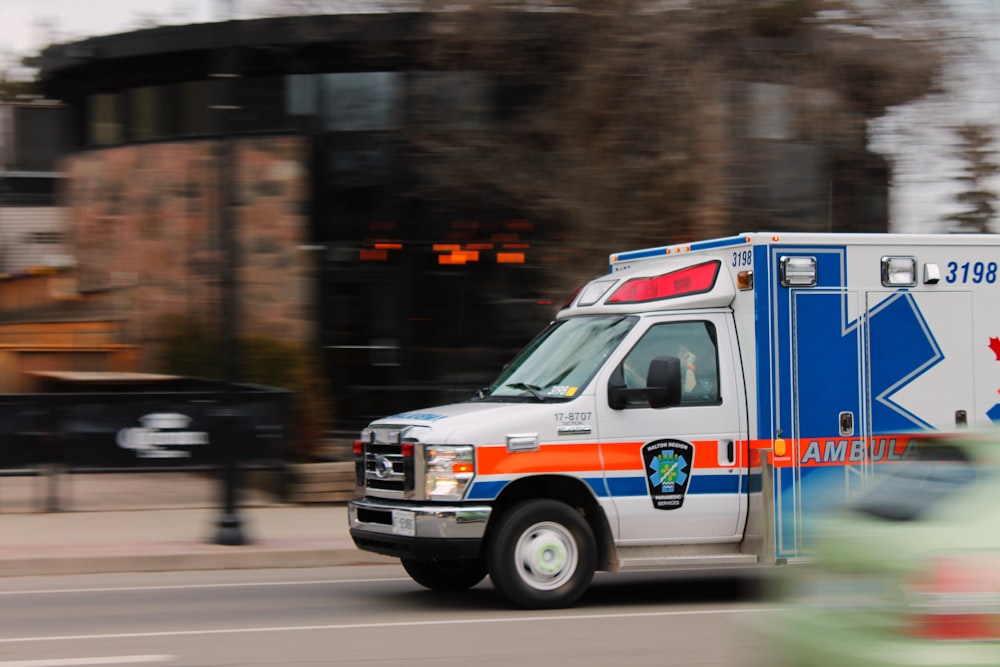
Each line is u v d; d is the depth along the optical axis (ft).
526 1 83.76
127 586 62.18
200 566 68.03
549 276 87.56
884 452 56.24
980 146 86.02
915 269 57.36
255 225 106.83
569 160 85.46
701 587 61.16
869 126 86.99
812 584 29.14
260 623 51.13
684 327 55.83
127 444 82.69
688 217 82.64
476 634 48.08
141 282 112.47
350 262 107.45
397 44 98.73
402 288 107.55
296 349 99.04
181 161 110.11
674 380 52.13
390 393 107.65
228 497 70.95
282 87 107.14
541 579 53.01
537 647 45.44
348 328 107.65
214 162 108.68
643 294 56.70
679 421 54.65
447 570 59.88
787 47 83.41
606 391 54.13
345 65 106.11
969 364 57.77
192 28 106.63
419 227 107.34
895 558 27.30
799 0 80.69
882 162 88.17
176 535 73.92
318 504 86.99
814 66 82.94
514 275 107.65
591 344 56.49
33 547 69.51
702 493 54.60
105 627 50.39
